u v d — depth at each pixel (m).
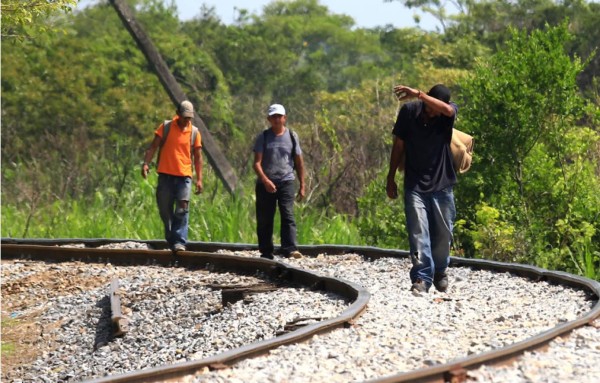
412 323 17.81
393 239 35.56
